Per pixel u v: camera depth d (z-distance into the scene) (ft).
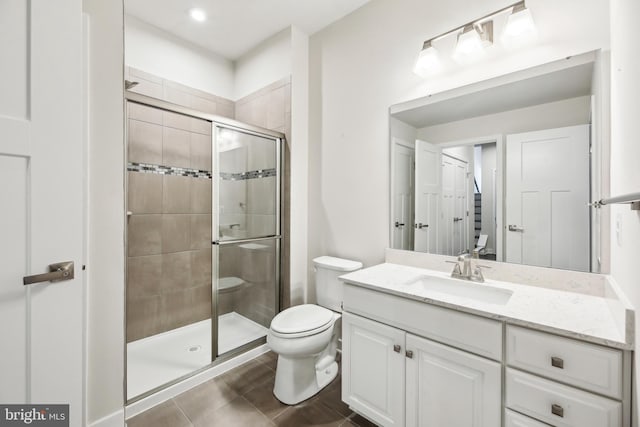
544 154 4.38
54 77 3.14
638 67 2.39
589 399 2.75
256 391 5.77
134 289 7.22
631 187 2.63
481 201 4.99
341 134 7.20
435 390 3.81
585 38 4.01
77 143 3.32
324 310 6.14
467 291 4.68
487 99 4.91
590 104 4.00
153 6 6.73
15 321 2.96
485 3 4.88
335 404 5.40
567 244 4.18
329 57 7.44
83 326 4.30
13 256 2.93
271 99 8.11
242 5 6.71
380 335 4.42
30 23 3.00
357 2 6.59
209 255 8.63
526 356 3.12
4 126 2.84
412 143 5.86
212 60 8.80
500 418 3.30
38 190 3.06
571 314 3.24
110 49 4.57
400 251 5.99
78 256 3.35
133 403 5.07
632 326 2.52
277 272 7.95
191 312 8.26
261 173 7.56
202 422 4.92
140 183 7.22
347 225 7.11
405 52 5.93
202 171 8.41
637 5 2.42
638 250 2.45
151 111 7.36
